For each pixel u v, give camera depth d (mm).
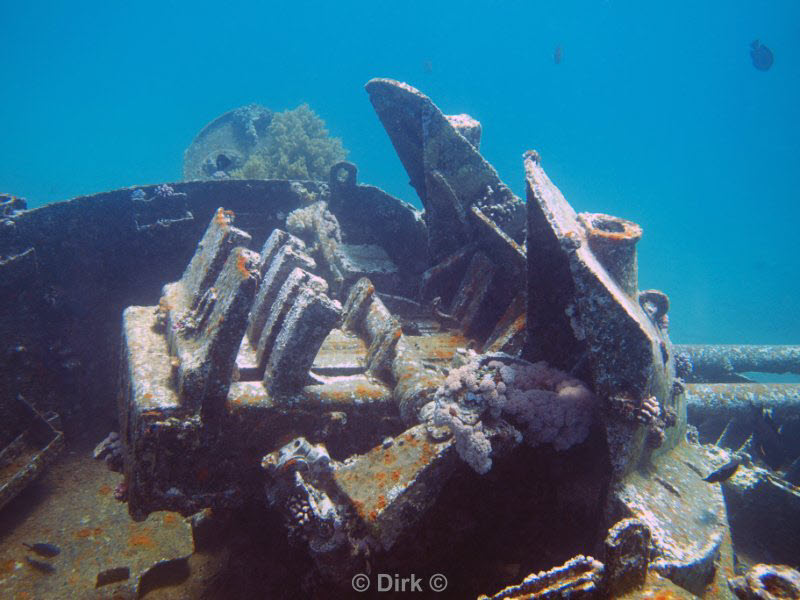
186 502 3963
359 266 7375
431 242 7242
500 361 4383
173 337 4488
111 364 6938
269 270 5453
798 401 8133
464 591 3953
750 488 5781
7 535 4754
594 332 3770
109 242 7062
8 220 6281
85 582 4328
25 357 5934
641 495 3867
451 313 6586
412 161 7809
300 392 4242
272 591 4203
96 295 6969
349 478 3691
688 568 3350
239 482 4125
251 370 4590
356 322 5680
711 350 10031
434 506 3805
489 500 4039
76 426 6230
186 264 7781
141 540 4789
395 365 4750
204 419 3941
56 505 5188
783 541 5605
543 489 4176
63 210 6645
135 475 3785
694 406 8023
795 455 8273
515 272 6090
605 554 2424
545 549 4176
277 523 4367
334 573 3475
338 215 9094
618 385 3766
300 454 3680
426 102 6727
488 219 6500
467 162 6777
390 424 4531
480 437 3619
